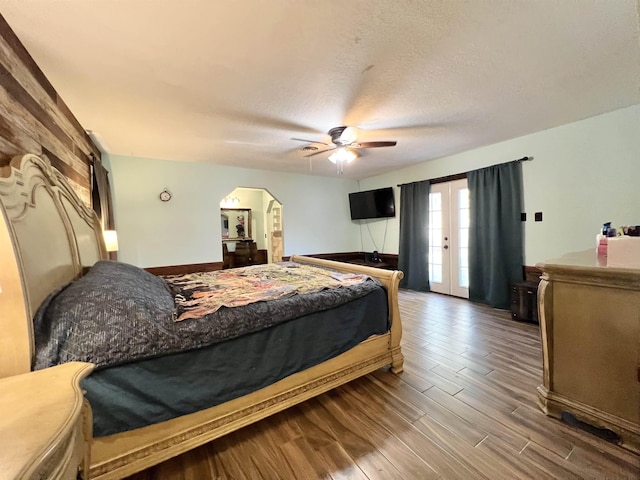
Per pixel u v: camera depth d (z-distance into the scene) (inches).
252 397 63.3
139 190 164.9
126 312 50.1
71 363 37.1
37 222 52.7
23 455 21.5
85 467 41.8
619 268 56.6
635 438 55.1
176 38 62.2
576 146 125.0
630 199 111.9
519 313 135.9
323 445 60.8
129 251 162.7
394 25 60.1
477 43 67.1
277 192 216.1
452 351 105.0
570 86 90.5
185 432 54.9
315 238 235.5
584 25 61.6
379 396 78.3
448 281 189.2
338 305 78.6
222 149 150.1
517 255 147.6
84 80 78.3
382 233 237.9
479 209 163.5
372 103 97.8
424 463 55.4
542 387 70.7
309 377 72.7
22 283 39.0
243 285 90.5
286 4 53.3
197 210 182.9
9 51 56.7
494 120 118.6
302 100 94.1
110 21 56.1
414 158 182.7
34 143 67.4
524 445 58.9
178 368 53.5
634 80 87.0
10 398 29.2
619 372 57.4
